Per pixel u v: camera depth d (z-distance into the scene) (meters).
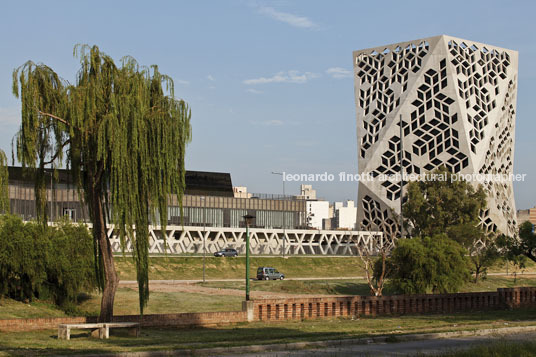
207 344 22.50
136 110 27.27
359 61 137.00
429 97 126.50
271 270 82.12
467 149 122.19
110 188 27.48
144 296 28.72
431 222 90.94
